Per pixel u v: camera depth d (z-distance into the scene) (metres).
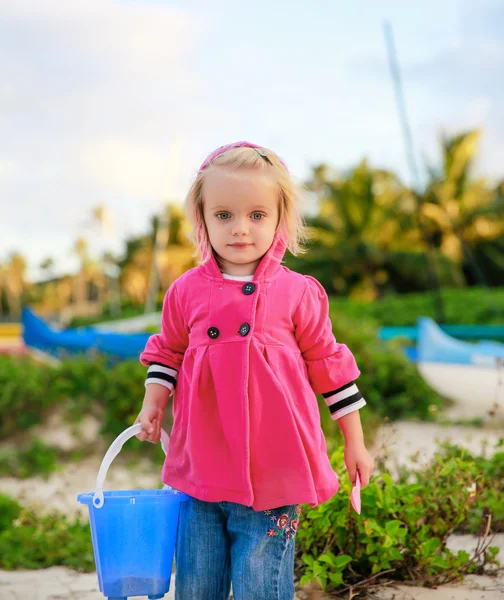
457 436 7.51
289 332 2.41
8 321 24.03
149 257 45.94
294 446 2.27
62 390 7.80
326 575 2.79
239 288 2.39
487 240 34.25
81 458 7.33
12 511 4.80
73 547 4.00
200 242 2.49
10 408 7.66
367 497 2.98
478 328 15.48
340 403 2.46
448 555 3.08
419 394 9.02
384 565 2.89
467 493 3.19
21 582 3.45
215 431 2.31
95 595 3.18
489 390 8.85
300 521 3.00
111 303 51.19
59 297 73.06
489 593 2.93
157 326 11.50
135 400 7.65
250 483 2.25
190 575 2.33
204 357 2.35
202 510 2.34
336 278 33.22
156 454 7.30
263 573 2.25
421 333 9.66
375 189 34.16
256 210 2.38
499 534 3.76
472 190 34.31
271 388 2.30
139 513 2.27
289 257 33.12
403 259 32.12
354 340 9.27
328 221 33.62
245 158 2.39
